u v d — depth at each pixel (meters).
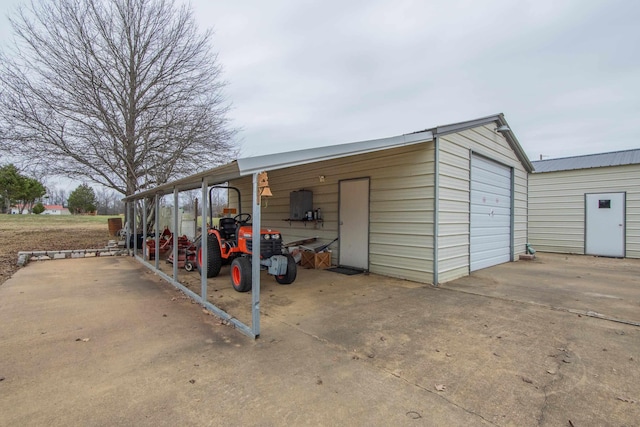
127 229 9.80
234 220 6.28
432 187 5.47
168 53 10.70
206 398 2.14
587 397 2.16
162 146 10.74
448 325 3.54
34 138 9.18
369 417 1.94
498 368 2.57
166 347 2.96
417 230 5.69
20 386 2.27
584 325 3.53
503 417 1.95
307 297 4.71
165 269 6.99
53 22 9.32
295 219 7.89
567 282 5.75
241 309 4.12
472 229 6.71
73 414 1.95
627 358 2.73
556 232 10.44
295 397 2.16
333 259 7.30
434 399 2.14
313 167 7.75
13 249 9.45
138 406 2.04
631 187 9.01
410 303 4.39
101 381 2.35
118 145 10.46
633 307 4.18
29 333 3.28
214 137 11.11
